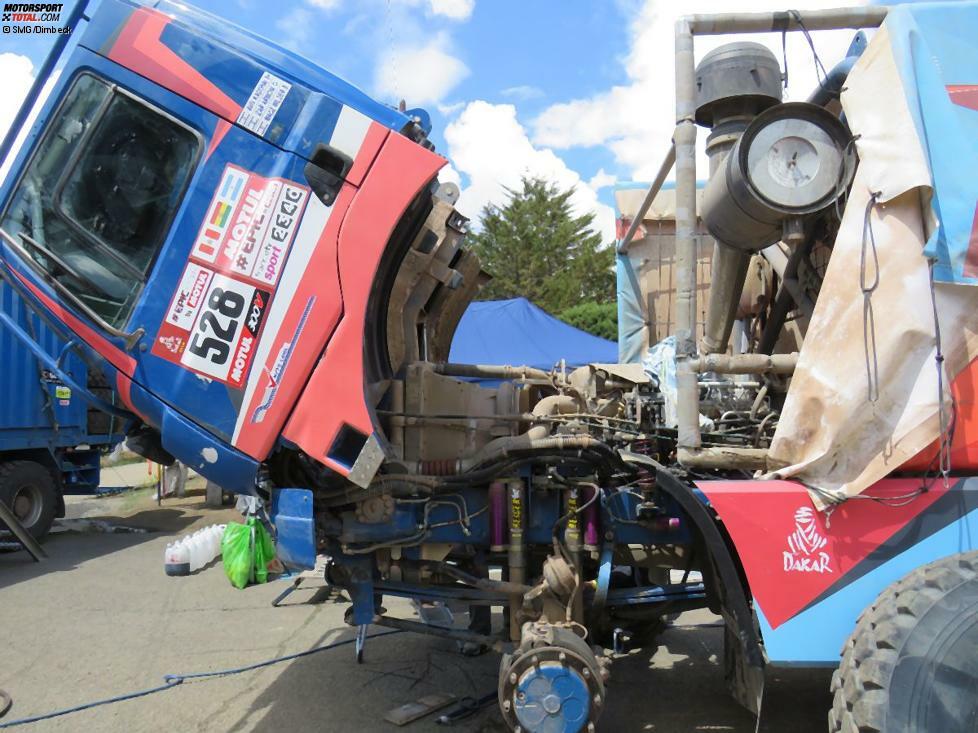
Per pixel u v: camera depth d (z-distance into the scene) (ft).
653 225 22.45
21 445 30.76
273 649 16.62
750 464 9.99
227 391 9.70
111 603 20.75
